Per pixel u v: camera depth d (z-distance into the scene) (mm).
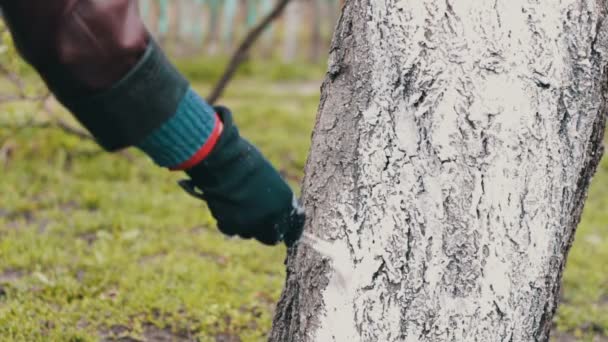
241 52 6023
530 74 2350
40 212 5113
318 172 2488
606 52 2432
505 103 2346
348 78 2475
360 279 2387
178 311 3766
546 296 2412
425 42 2365
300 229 2125
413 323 2359
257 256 4605
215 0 12445
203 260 4398
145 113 1863
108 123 1862
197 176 1976
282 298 2635
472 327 2354
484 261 2352
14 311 3510
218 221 2053
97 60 1820
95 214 5074
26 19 1800
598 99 2430
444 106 2352
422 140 2365
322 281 2426
